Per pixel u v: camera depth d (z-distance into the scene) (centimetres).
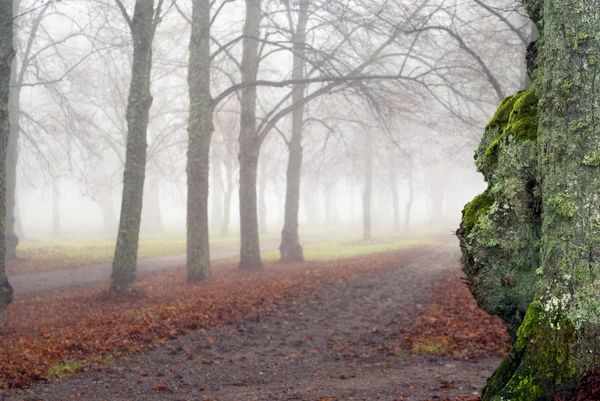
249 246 2048
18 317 1177
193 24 1692
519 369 263
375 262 2261
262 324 1055
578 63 269
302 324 1066
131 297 1348
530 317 271
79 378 671
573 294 256
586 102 265
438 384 624
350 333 984
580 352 249
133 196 1388
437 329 947
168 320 1006
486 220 315
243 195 2053
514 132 310
